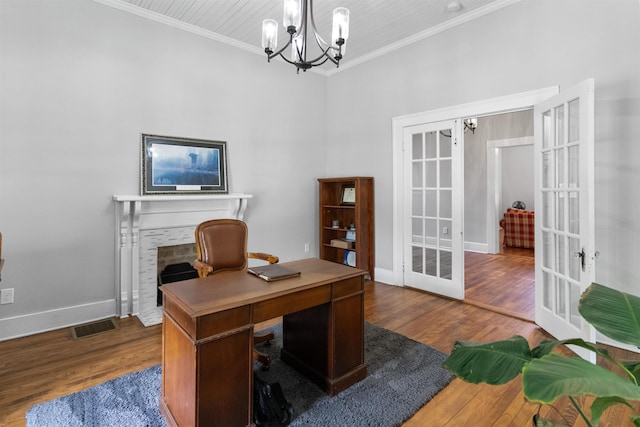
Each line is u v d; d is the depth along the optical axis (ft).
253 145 14.06
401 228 13.97
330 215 16.29
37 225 9.45
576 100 8.18
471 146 22.25
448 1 10.66
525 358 3.52
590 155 7.47
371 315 10.83
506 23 10.59
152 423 5.81
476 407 6.31
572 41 9.22
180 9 11.00
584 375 2.61
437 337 9.23
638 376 3.51
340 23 6.75
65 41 9.73
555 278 9.05
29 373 7.39
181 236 12.02
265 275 6.63
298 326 7.54
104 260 10.56
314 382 7.02
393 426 5.79
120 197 10.13
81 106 10.03
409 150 13.56
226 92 13.17
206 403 5.04
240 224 9.89
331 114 16.61
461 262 12.14
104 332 9.53
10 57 8.95
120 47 10.68
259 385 5.98
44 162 9.50
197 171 12.32
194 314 4.88
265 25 7.04
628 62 8.26
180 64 11.95
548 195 9.48
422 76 12.91
